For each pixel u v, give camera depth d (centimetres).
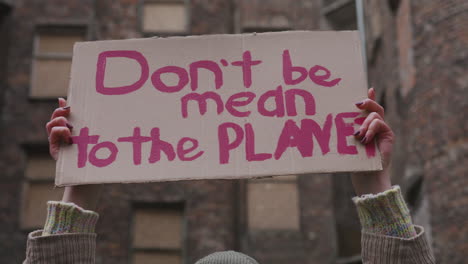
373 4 1010
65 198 188
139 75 206
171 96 201
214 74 204
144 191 1068
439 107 657
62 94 1142
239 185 1084
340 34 207
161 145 193
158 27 1207
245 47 207
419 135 694
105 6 1197
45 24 1179
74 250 174
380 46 973
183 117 198
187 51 208
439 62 669
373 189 183
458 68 641
